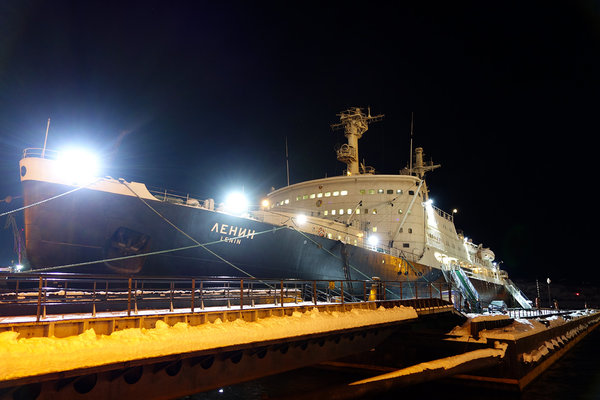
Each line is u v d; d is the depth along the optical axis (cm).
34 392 691
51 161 1337
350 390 1024
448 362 1334
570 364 2192
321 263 2144
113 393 765
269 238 1873
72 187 1350
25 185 1327
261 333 981
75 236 1373
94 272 1435
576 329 3106
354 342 1386
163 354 796
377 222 2930
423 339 1689
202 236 1638
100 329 782
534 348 1838
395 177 3059
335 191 3047
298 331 1077
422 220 3088
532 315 3262
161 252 1544
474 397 1490
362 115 3525
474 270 4466
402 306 1631
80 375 695
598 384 1698
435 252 3350
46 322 714
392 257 2625
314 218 2466
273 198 3406
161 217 1520
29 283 1342
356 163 3419
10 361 623
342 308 1338
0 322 690
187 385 877
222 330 910
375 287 1925
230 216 1714
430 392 1543
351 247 2275
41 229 1332
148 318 849
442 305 2006
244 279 1094
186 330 855
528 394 1538
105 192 1398
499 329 1853
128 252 1472
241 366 988
